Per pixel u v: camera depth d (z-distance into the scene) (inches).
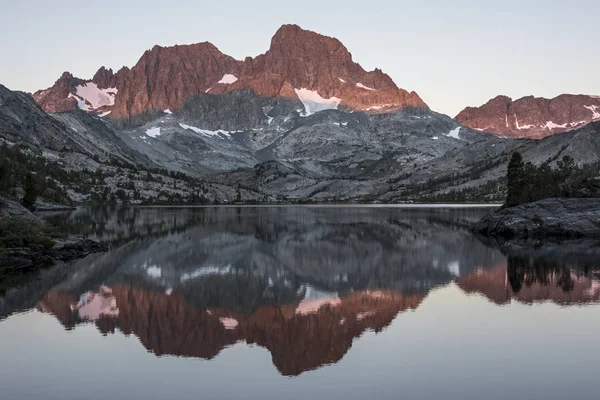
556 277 2640.3
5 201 4234.7
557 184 5802.2
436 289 2375.7
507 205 5777.6
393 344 1573.6
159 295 2258.9
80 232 5157.5
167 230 5511.8
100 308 2027.6
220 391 1241.4
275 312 1974.7
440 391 1230.3
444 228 5792.3
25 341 1621.6
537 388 1243.8
